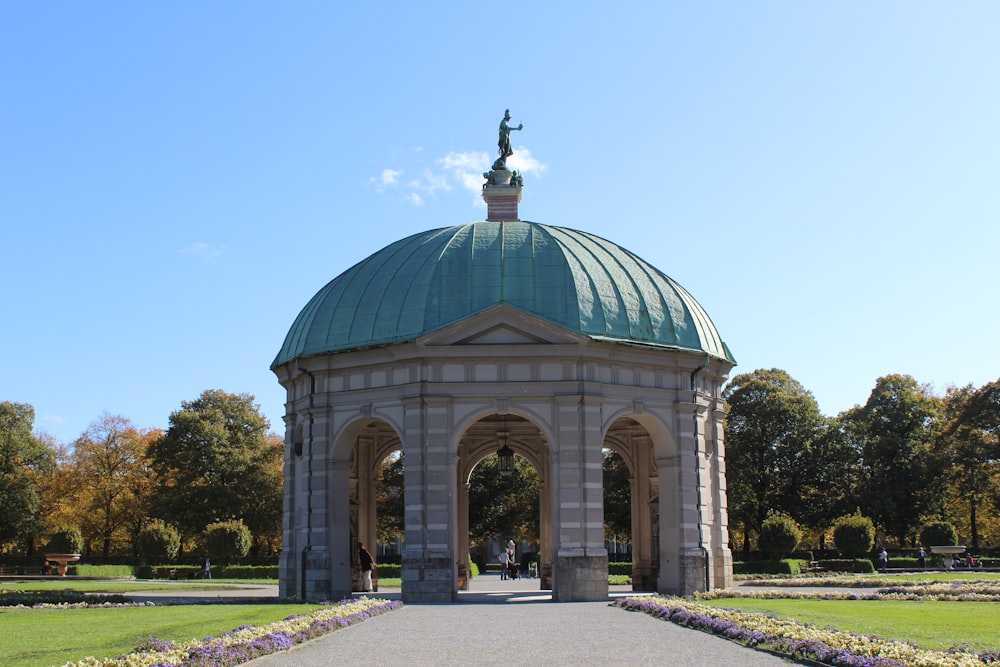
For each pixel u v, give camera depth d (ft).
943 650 80.69
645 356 166.09
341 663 79.56
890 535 348.79
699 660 80.12
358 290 173.99
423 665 77.87
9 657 81.71
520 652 85.76
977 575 236.84
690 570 163.73
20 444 352.49
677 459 166.61
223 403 368.89
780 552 278.26
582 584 152.76
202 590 211.00
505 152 197.77
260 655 84.02
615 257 177.17
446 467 155.84
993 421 329.93
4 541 359.46
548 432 157.17
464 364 158.81
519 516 376.07
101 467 382.42
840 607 130.52
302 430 173.47
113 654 82.58
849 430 354.54
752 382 347.97
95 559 364.79
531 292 163.43
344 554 167.02
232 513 344.69
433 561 152.97
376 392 163.43
